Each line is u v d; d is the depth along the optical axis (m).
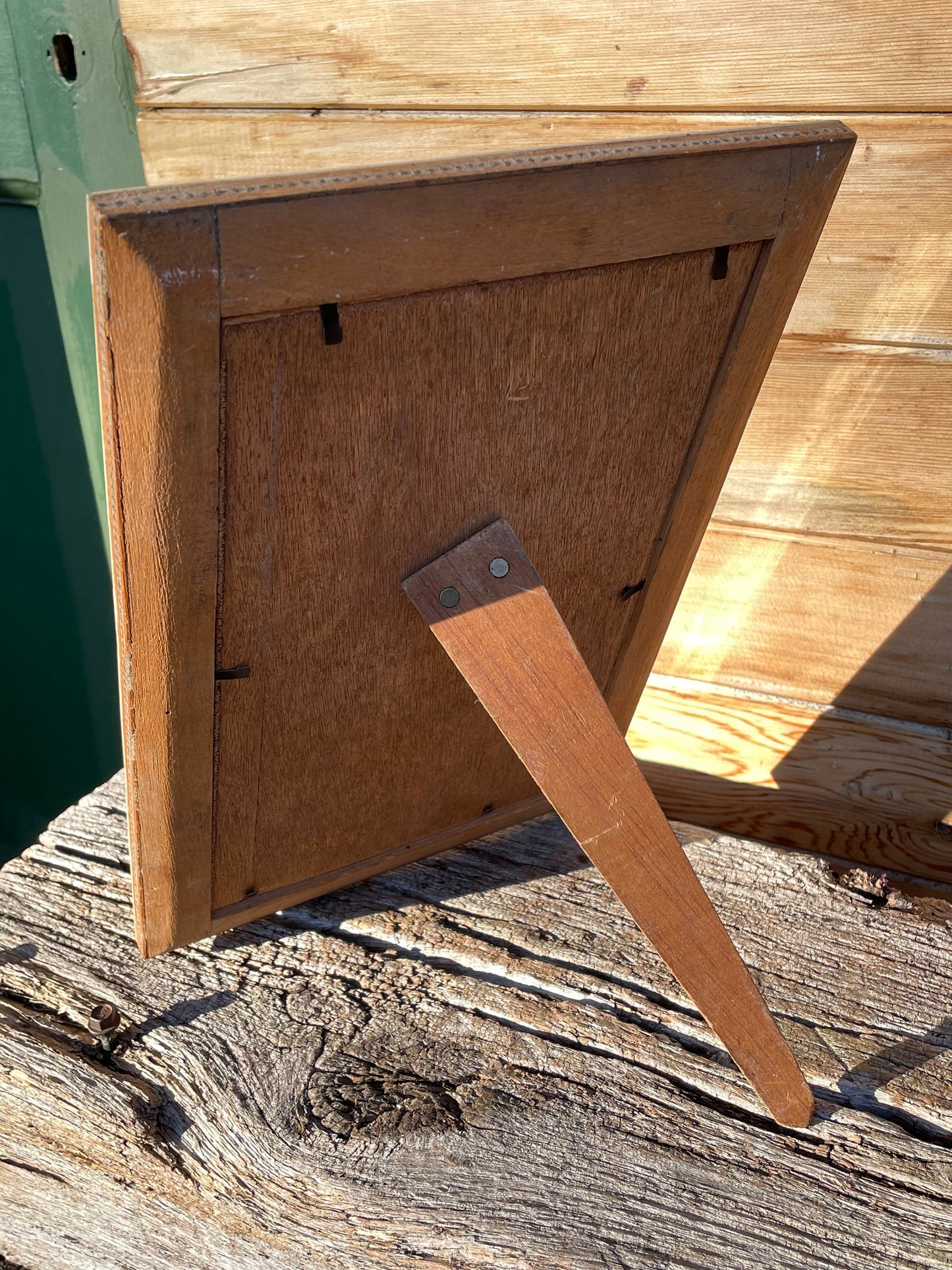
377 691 0.98
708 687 1.76
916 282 1.31
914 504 1.47
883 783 1.70
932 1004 1.15
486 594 0.89
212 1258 0.95
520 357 0.79
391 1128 0.99
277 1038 1.08
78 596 2.18
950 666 1.57
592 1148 0.98
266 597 0.83
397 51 1.35
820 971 1.19
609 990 1.14
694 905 0.97
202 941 1.20
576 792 0.93
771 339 0.91
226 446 0.71
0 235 1.80
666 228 0.76
